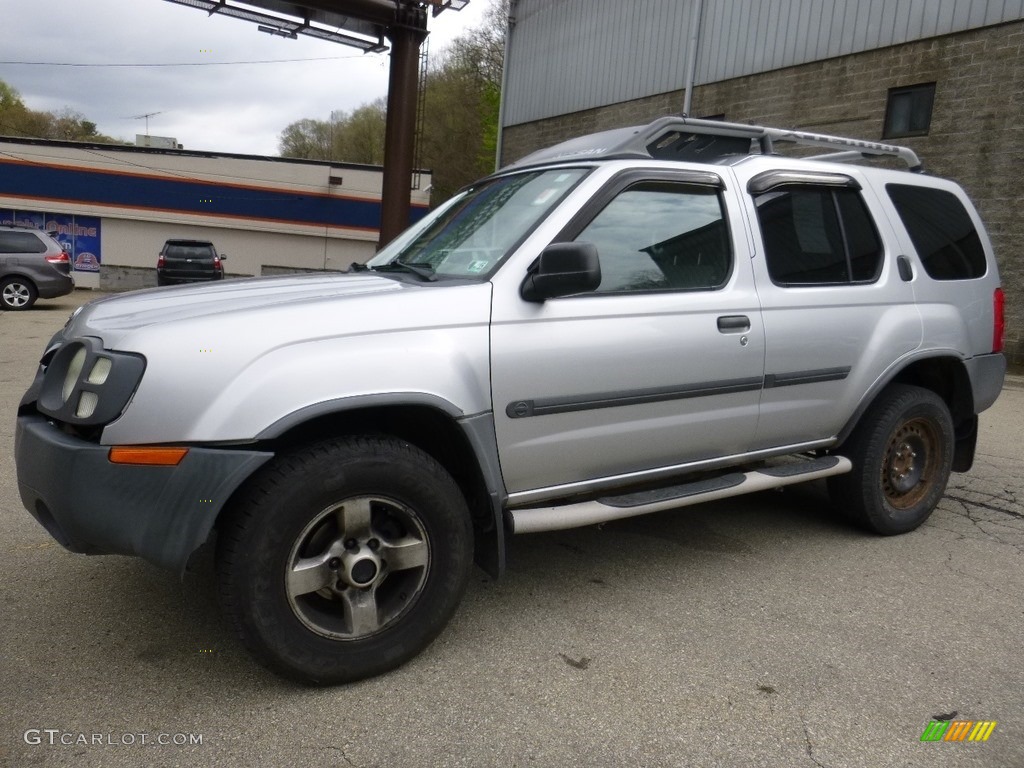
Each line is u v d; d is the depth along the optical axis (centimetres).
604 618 329
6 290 1638
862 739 250
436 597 285
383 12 1734
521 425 304
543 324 306
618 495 354
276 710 258
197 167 3180
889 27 1282
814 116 1406
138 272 3198
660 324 333
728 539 427
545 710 261
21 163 2994
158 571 360
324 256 3381
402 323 279
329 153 5984
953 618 336
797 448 401
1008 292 1163
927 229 448
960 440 476
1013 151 1145
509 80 2172
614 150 364
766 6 1467
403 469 272
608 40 1819
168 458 245
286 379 255
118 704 258
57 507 252
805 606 344
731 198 369
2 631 303
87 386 255
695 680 281
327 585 268
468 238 346
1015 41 1130
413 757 236
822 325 386
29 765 226
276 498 252
